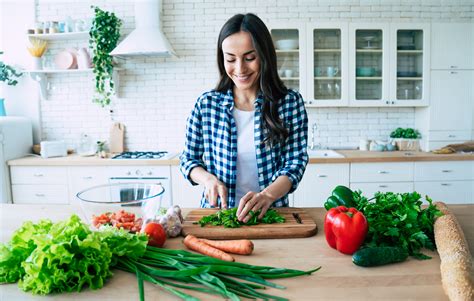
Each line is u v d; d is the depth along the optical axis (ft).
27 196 10.92
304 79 11.18
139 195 4.26
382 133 12.45
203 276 2.80
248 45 4.53
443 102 11.36
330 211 3.57
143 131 12.44
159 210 4.18
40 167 10.80
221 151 5.33
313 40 11.09
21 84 12.30
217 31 12.00
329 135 12.43
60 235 2.78
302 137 5.34
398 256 3.17
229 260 3.20
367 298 2.62
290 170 4.92
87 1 12.05
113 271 3.12
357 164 10.46
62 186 10.82
